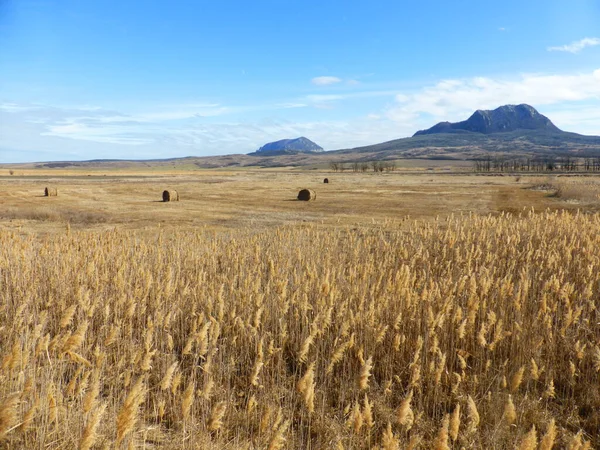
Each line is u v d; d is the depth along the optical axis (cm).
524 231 1700
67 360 659
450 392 664
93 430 400
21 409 504
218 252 1368
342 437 545
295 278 986
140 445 522
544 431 587
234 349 753
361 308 771
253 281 1005
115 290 941
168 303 891
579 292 971
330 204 4175
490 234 1669
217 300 859
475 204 4091
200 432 536
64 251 1309
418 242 1677
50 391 477
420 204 4141
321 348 743
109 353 732
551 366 697
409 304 777
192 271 1128
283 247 1403
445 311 743
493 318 683
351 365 730
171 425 579
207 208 3772
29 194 4959
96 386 462
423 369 688
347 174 14238
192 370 674
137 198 4709
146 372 671
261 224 2791
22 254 1066
